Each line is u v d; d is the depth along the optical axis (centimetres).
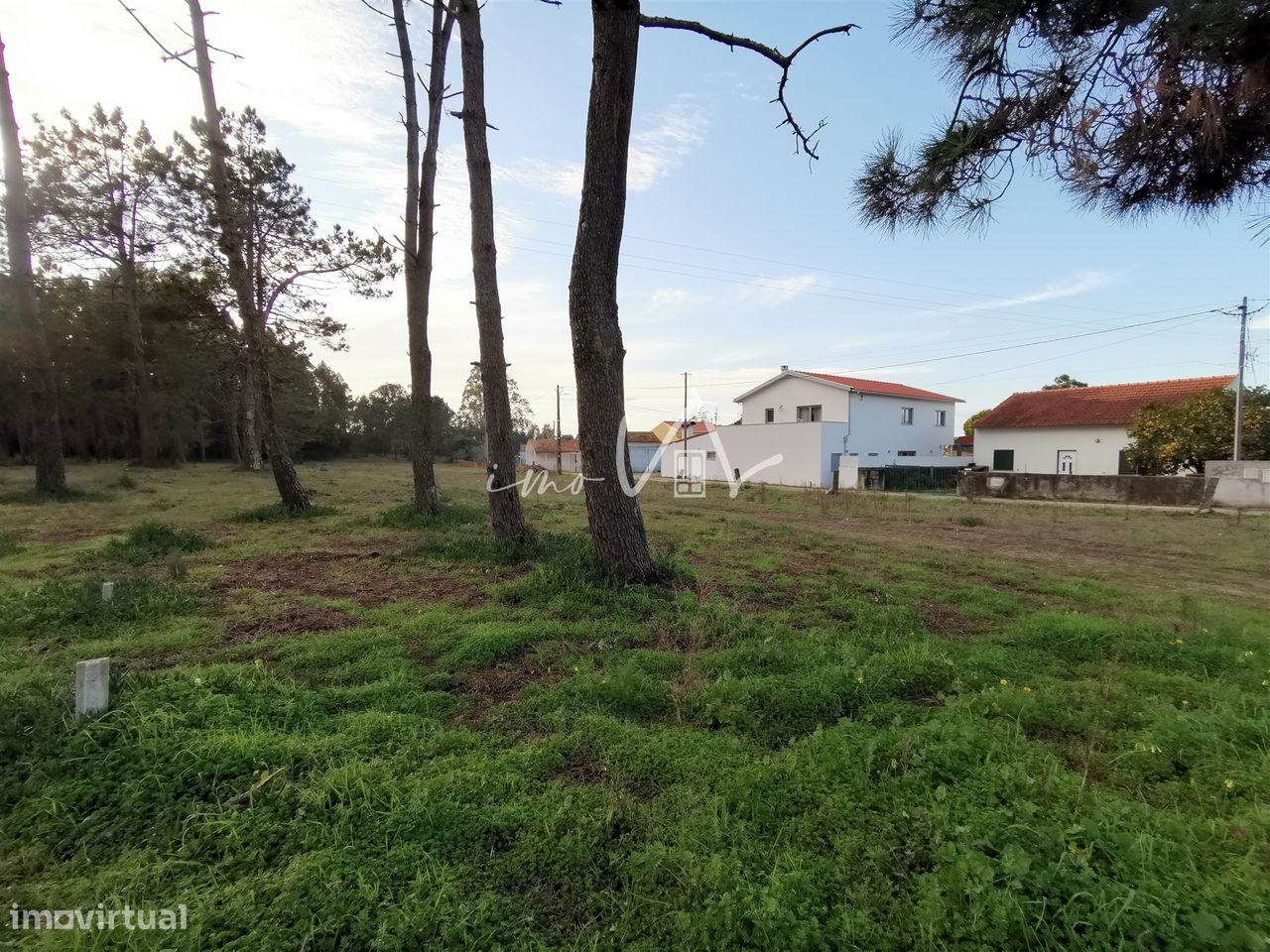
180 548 698
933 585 604
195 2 944
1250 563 818
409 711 292
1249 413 1905
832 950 156
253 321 1062
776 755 255
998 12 231
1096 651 399
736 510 1491
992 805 213
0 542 713
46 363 1317
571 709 294
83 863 189
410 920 163
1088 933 155
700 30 514
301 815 207
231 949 157
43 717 263
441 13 943
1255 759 253
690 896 174
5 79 1202
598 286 525
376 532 880
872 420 2903
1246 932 149
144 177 1934
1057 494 1845
